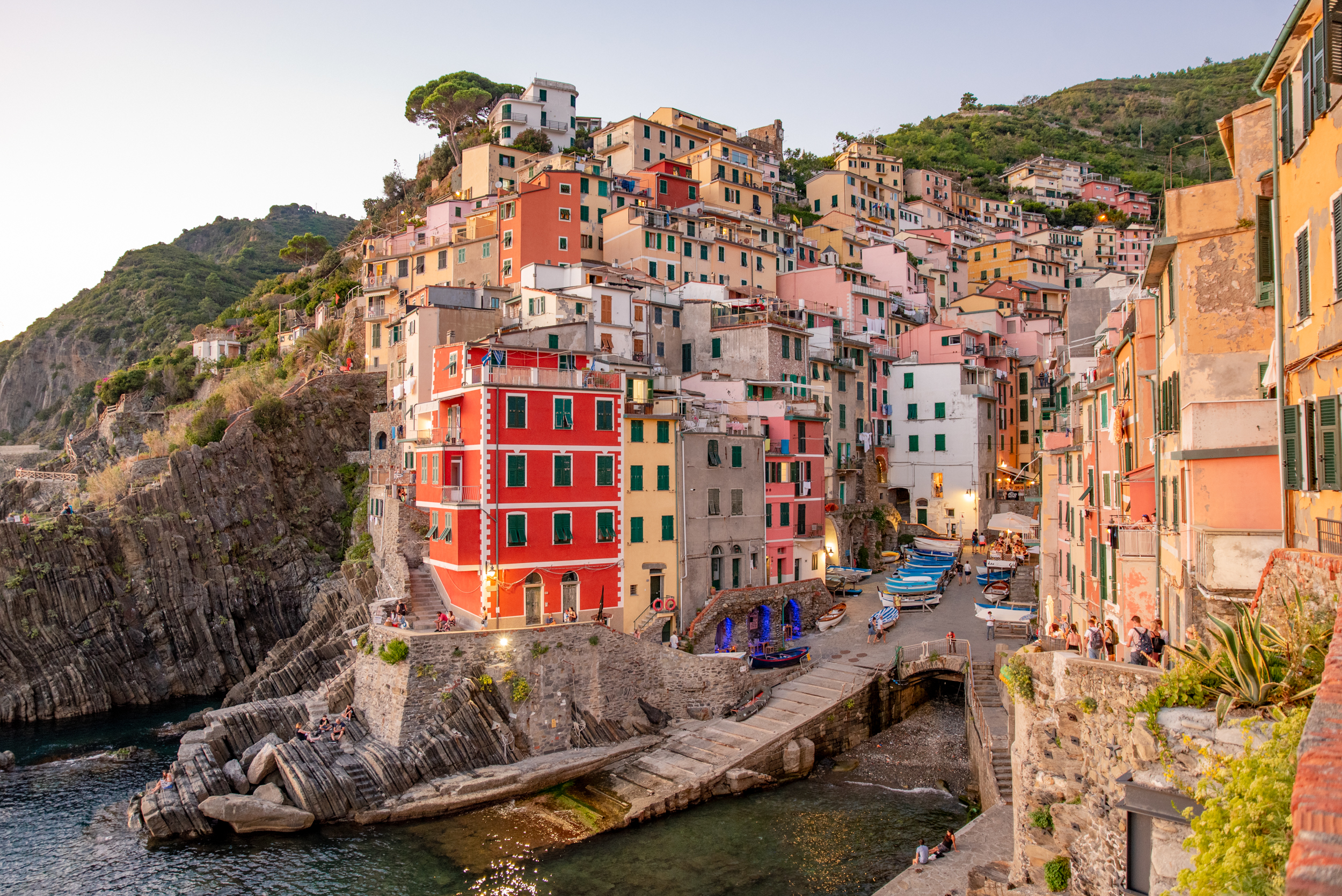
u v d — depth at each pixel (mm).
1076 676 20328
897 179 162250
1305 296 18781
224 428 85438
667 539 58125
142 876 37281
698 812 41938
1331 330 17297
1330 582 15781
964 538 90750
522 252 93312
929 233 136500
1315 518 18594
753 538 63250
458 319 69000
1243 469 21391
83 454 107688
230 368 114500
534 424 52656
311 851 39031
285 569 80625
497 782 43625
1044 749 21938
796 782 45344
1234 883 11047
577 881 35844
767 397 75312
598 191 98625
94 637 67875
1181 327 23969
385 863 37781
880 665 53625
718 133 140875
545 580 52781
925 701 56250
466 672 46531
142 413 110438
